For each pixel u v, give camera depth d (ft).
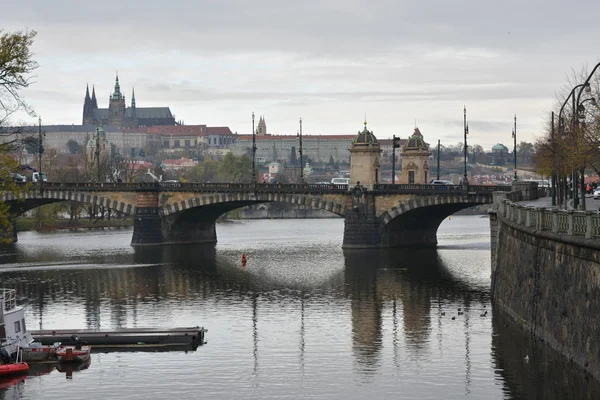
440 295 463.83
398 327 380.17
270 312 426.92
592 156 412.36
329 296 474.08
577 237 263.70
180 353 339.16
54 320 413.59
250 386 295.28
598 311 244.01
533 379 283.79
